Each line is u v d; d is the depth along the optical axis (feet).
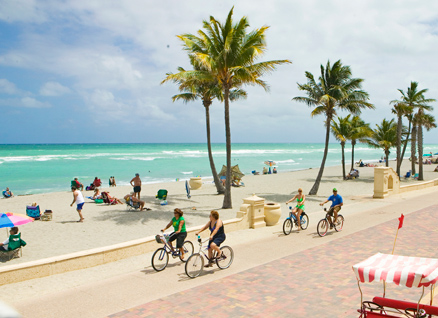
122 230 50.31
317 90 85.97
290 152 397.80
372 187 105.29
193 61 78.18
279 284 27.12
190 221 55.47
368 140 136.26
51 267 29.91
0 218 36.88
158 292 25.90
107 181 134.31
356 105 87.92
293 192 93.66
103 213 63.16
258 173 156.15
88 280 28.84
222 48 62.23
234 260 33.73
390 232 44.39
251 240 41.57
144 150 390.01
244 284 27.25
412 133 140.46
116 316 22.03
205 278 28.81
